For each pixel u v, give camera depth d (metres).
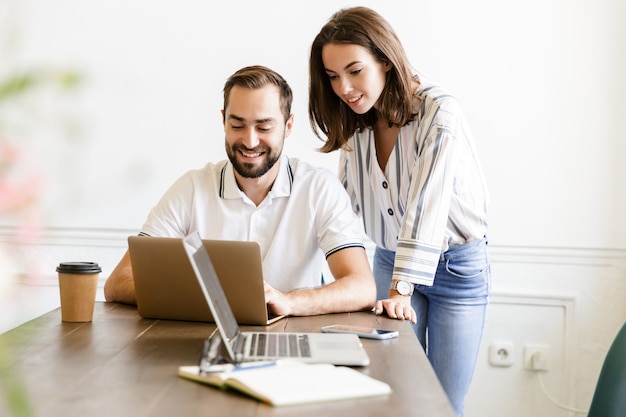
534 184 3.05
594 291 3.06
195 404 1.07
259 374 1.17
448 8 3.04
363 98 2.05
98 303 2.00
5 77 0.37
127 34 3.13
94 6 3.13
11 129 0.37
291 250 2.12
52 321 1.72
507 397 3.11
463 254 2.20
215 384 1.16
